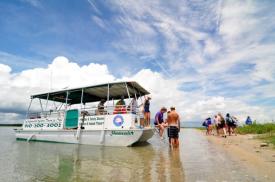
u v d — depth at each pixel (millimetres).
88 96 17562
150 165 7570
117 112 13867
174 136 12141
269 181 5184
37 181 6156
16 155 10586
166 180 5656
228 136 19672
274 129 20406
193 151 10680
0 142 16734
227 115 20562
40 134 16812
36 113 17750
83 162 8641
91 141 14141
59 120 15969
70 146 13641
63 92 16516
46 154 10797
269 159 7738
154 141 16359
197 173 6199
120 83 13984
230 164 7203
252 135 18922
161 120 15633
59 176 6582
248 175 5750
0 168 7766
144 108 15406
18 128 18359
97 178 6203
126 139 13148
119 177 6191
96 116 14289
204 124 26859
